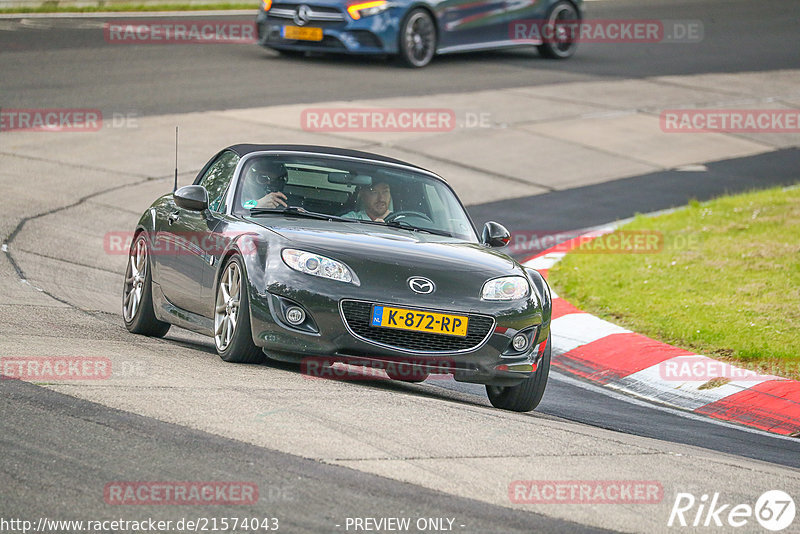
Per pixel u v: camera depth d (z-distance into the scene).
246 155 25.34
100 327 26.62
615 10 103.44
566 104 68.06
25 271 33.41
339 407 18.61
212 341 28.73
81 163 49.25
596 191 52.62
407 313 20.84
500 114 63.97
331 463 15.43
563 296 35.84
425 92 66.88
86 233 40.06
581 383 27.59
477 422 18.84
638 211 49.53
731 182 55.78
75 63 66.56
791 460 20.78
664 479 16.58
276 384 20.00
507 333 21.55
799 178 57.31
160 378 19.62
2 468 14.34
